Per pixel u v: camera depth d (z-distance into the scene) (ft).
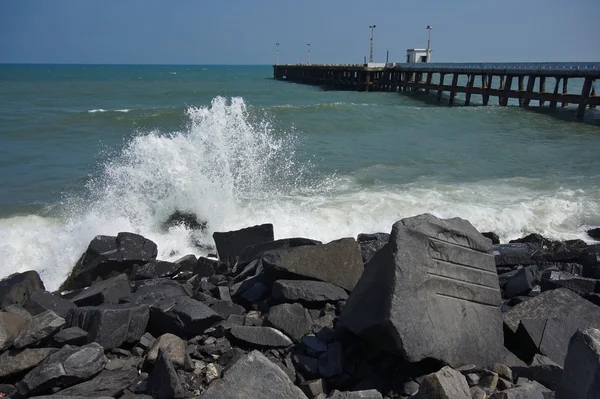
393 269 13.60
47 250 26.58
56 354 13.89
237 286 19.97
